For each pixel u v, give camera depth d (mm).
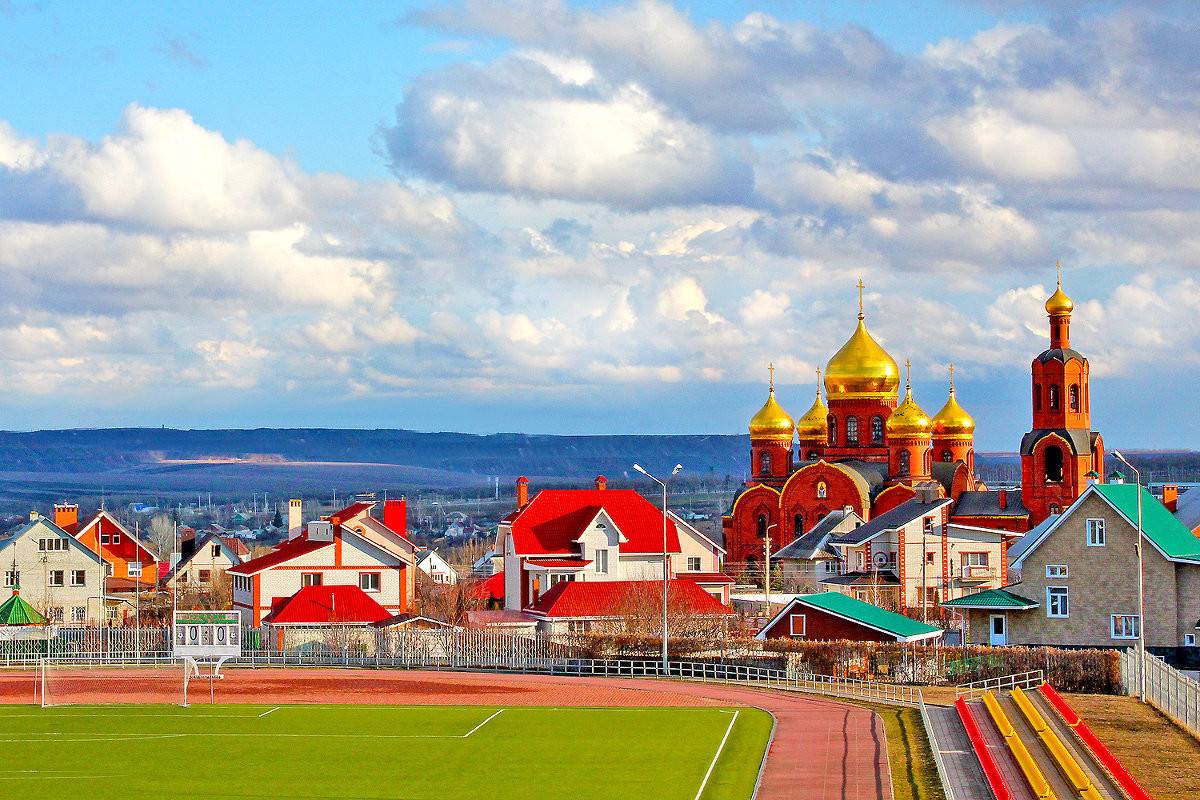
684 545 165750
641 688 111938
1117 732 82062
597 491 166875
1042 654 107188
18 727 93000
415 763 79562
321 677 122438
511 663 129375
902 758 76125
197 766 78938
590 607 142750
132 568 186125
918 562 167625
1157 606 119500
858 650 115375
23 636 141625
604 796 70312
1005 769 71625
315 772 77188
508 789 72312
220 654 111750
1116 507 119938
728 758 79062
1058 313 196000
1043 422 195750
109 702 105625
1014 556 129375
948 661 111625
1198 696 79312
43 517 165125
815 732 86375
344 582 154375
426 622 144250
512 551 161875
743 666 118312
